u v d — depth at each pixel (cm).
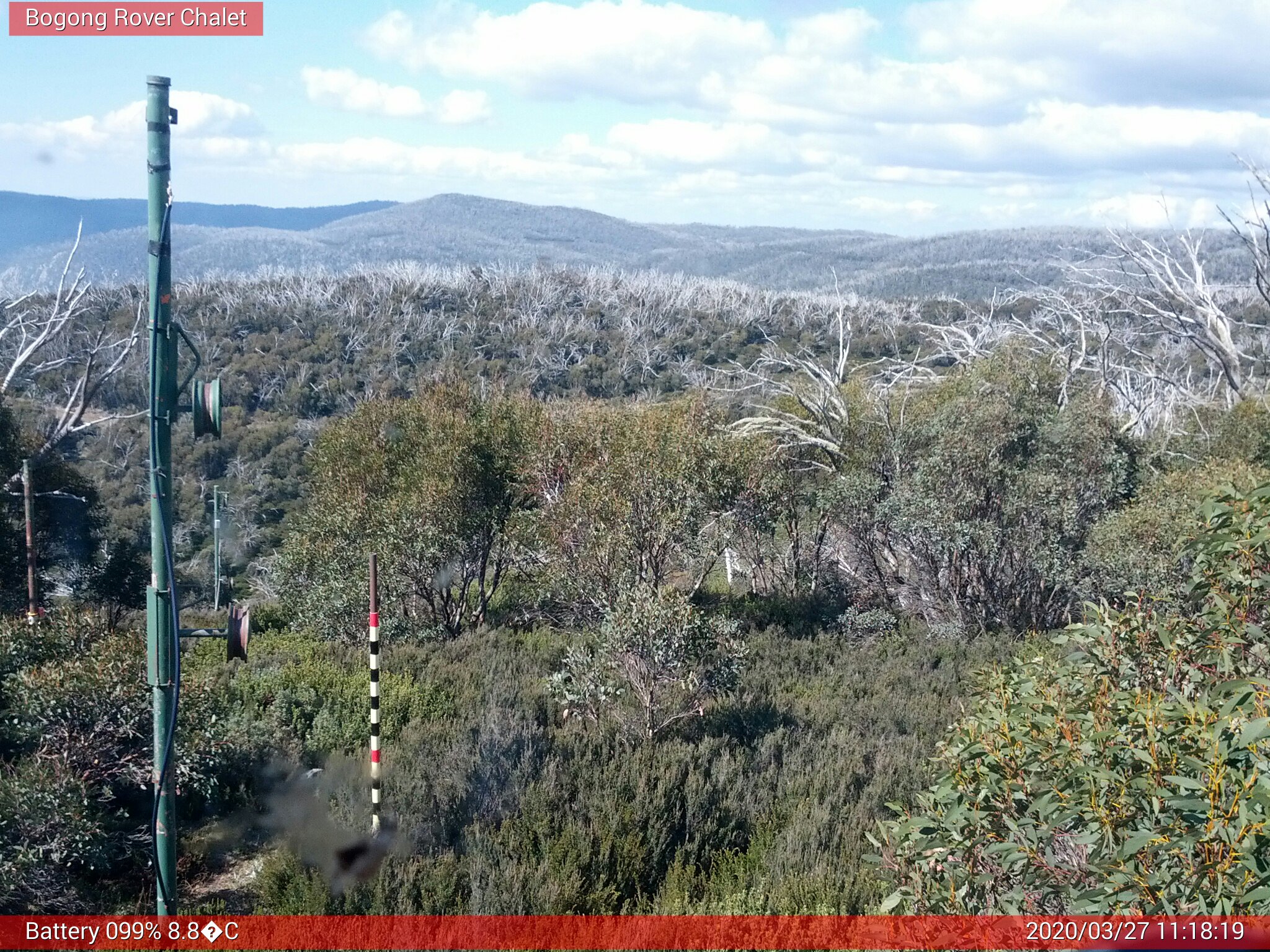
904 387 1914
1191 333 2119
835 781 794
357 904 611
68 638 872
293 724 930
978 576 1414
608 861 659
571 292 7069
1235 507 425
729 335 5766
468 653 1258
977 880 425
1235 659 427
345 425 1677
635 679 944
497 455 1548
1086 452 1382
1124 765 375
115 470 3228
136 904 659
